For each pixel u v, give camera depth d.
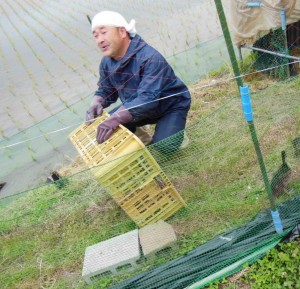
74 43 9.58
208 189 3.29
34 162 5.18
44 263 3.21
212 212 3.13
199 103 5.02
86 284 2.96
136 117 3.57
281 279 2.49
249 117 2.33
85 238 3.34
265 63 5.30
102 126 3.34
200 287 2.64
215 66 6.14
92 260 3.01
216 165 3.36
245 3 4.93
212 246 2.85
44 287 3.03
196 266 2.76
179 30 8.16
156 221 3.24
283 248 2.66
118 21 3.63
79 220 3.50
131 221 3.35
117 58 3.83
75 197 3.71
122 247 3.04
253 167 3.33
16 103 7.20
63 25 11.27
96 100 4.27
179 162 3.39
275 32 5.12
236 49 6.31
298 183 3.13
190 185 3.33
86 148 3.44
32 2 15.78
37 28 11.78
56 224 3.52
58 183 3.88
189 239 3.02
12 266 3.27
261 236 2.79
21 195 4.22
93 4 12.59
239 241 2.83
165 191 3.19
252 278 2.57
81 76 7.48
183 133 3.41
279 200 3.05
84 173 3.83
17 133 6.02
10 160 5.37
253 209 3.04
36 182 4.77
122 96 4.09
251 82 5.13
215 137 3.50
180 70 6.36
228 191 3.23
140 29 8.97
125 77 3.88
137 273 2.90
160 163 3.35
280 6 4.48
